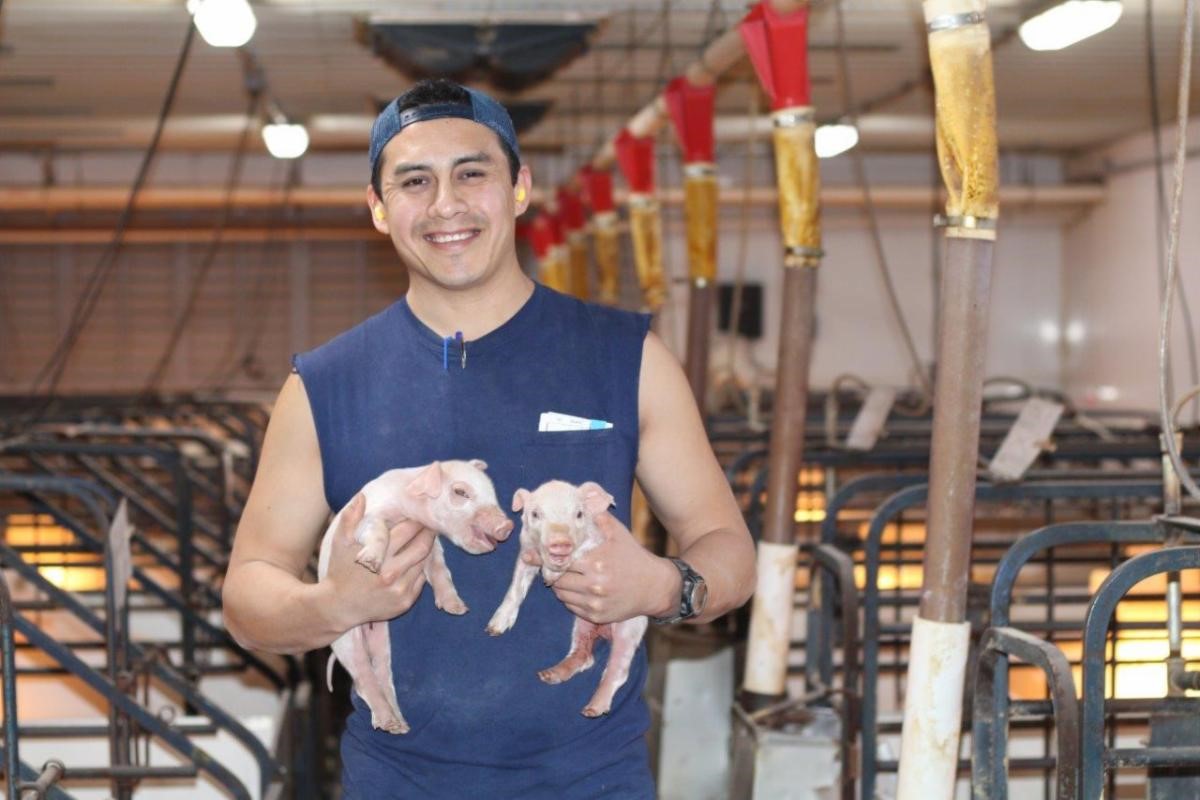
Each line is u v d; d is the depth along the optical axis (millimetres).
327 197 12586
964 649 2227
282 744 3961
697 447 1558
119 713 3236
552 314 1539
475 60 6965
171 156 13289
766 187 13000
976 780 2152
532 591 1483
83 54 8102
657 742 4223
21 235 12742
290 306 13750
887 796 3287
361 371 1529
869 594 2986
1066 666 1913
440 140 1468
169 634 5391
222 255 13703
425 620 1485
